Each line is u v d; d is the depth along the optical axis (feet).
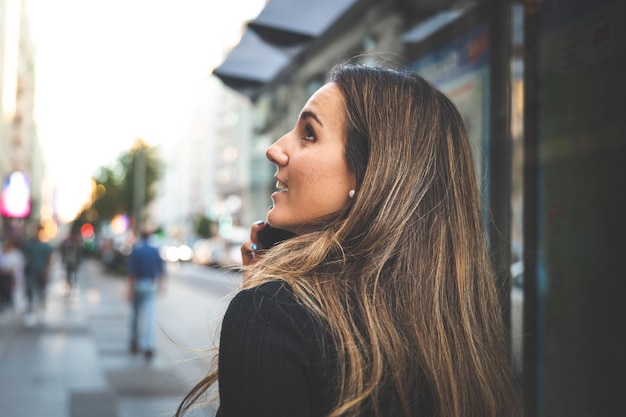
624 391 7.95
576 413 8.45
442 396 2.97
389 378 2.85
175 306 50.72
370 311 2.93
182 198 355.77
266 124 23.40
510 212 8.98
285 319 2.71
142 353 29.04
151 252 29.09
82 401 19.27
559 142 8.93
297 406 2.65
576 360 8.54
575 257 8.69
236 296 2.86
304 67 15.12
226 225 208.33
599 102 8.45
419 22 11.65
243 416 2.65
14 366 25.12
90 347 30.76
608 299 8.22
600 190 8.37
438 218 3.36
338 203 3.33
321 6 12.28
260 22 13.12
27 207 65.72
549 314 8.74
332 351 2.74
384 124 3.37
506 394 3.53
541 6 9.10
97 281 89.66
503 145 9.08
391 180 3.27
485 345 3.44
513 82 9.08
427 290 3.18
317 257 3.08
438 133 3.52
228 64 15.34
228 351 2.73
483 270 3.57
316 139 3.38
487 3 9.64
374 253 3.13
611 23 8.29
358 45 13.11
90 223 145.18
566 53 8.93
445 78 10.89
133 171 116.16
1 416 17.40
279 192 3.45
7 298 45.75
